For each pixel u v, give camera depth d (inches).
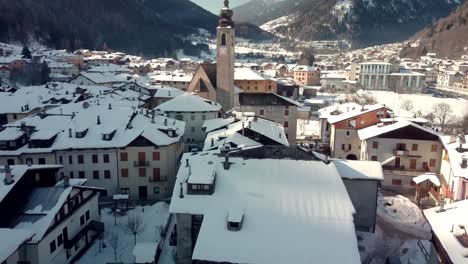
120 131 2568.9
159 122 2819.9
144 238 2044.8
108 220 2237.9
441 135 2709.2
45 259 1599.4
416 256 1891.0
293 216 1512.1
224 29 4092.0
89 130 2576.3
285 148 1953.7
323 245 1385.3
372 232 2097.7
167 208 2391.7
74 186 1844.2
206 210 1552.7
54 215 1640.0
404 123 2721.5
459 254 1307.8
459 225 1441.9
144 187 2559.1
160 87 5108.3
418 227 2187.5
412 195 2669.8
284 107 3909.9
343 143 3181.6
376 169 2064.5
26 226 1584.6
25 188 1768.0
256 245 1389.0
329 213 1528.1
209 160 1904.5
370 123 3125.0
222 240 1409.9
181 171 1828.2
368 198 2060.8
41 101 3919.8
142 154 2519.7
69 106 3203.7
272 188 1663.4
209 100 4067.4
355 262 1317.7
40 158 2449.6
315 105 6225.4
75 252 1855.3
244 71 5930.1
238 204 1574.8
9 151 2409.0
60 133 2559.1
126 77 5944.9
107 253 1909.4
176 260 1760.6
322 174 1771.7
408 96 7381.9
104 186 2532.0
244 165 1833.2
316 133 4490.7
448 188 2337.6
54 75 6929.1
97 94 4330.7
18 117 3666.3
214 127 2888.8
